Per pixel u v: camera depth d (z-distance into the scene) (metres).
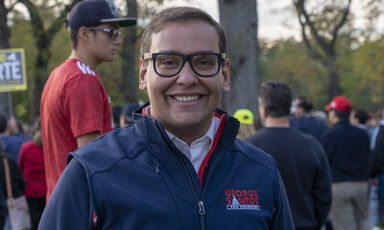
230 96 7.09
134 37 13.71
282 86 3.36
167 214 1.33
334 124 5.56
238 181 1.49
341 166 5.39
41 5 11.85
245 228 1.41
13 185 4.71
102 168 1.37
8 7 11.55
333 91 23.34
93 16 2.44
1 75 5.80
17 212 4.72
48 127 2.30
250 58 7.03
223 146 1.52
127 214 1.32
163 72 1.41
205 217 1.38
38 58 14.57
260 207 1.49
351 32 20.78
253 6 7.04
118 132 1.54
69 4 11.23
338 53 22.58
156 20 1.47
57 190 1.40
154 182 1.38
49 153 2.32
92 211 1.34
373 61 21.41
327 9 17.84
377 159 6.16
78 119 2.18
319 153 3.23
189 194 1.40
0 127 6.13
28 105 28.00
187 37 1.40
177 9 1.46
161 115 1.47
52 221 1.37
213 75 1.43
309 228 3.18
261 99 3.39
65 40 13.96
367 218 5.55
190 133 1.50
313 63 26.38
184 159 1.43
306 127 6.74
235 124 1.52
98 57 2.50
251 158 1.58
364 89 41.47
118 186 1.34
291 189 3.15
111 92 24.56
